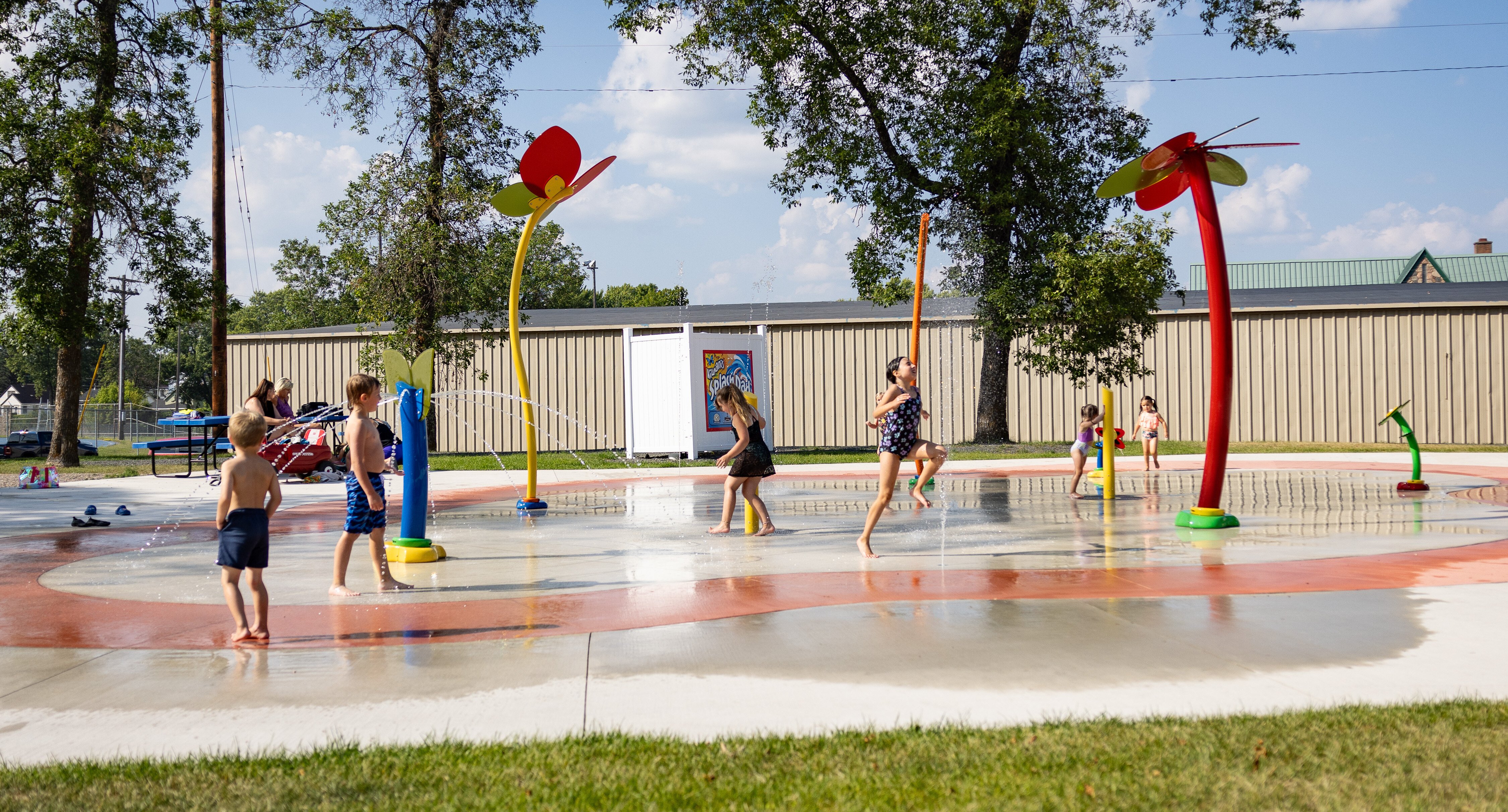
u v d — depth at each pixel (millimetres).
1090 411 13484
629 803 2938
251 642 5219
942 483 16188
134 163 22578
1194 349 28469
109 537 10258
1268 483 15227
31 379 103875
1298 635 5012
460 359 26234
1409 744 3301
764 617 5684
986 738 3471
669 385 23047
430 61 25156
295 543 9531
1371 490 13891
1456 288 30781
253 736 3707
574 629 5465
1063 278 21938
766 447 9883
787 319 30344
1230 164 9797
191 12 23500
